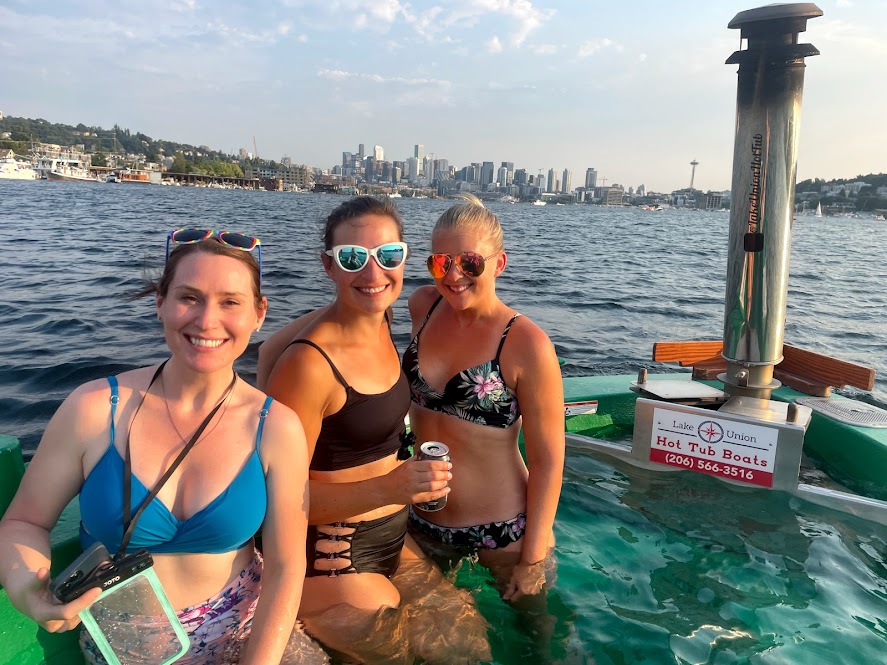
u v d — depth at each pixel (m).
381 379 1.28
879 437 1.90
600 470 1.98
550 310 5.84
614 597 1.39
